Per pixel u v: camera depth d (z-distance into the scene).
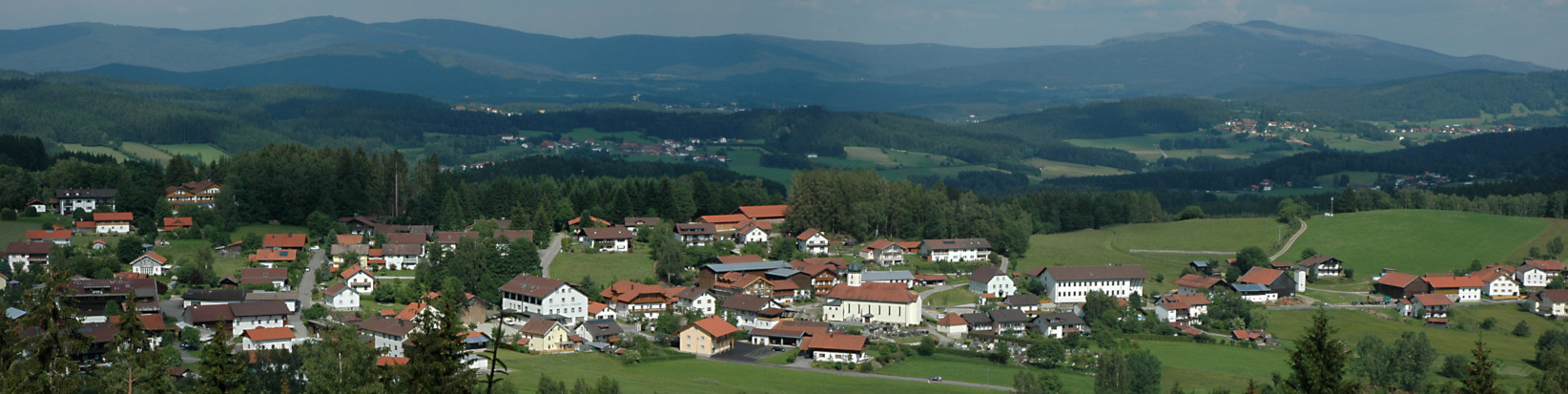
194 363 161.62
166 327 187.50
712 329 195.88
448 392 78.00
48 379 92.44
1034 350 191.75
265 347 179.25
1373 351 185.25
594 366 175.88
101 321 183.25
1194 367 190.00
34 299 93.81
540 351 187.50
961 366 188.12
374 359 139.38
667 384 163.12
